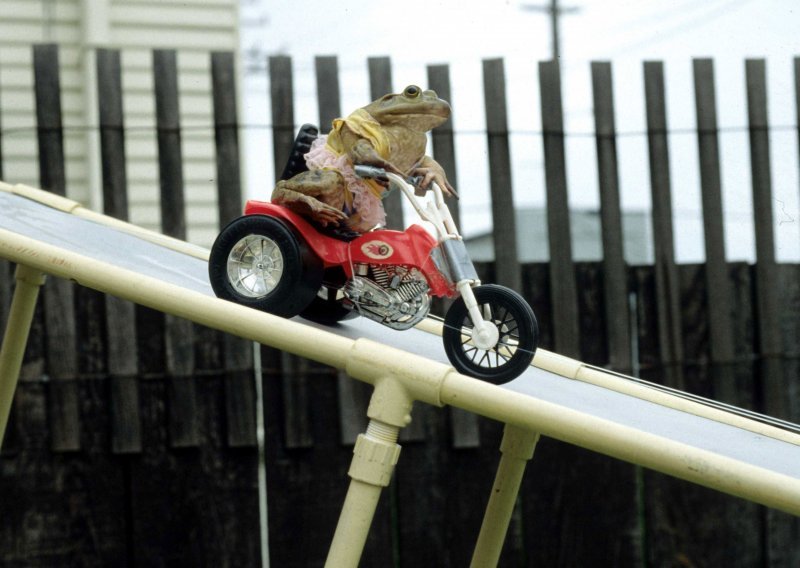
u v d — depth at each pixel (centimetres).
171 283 847
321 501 1480
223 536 1475
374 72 1472
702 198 1515
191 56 2197
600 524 1528
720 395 1517
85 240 1027
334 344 795
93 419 1448
